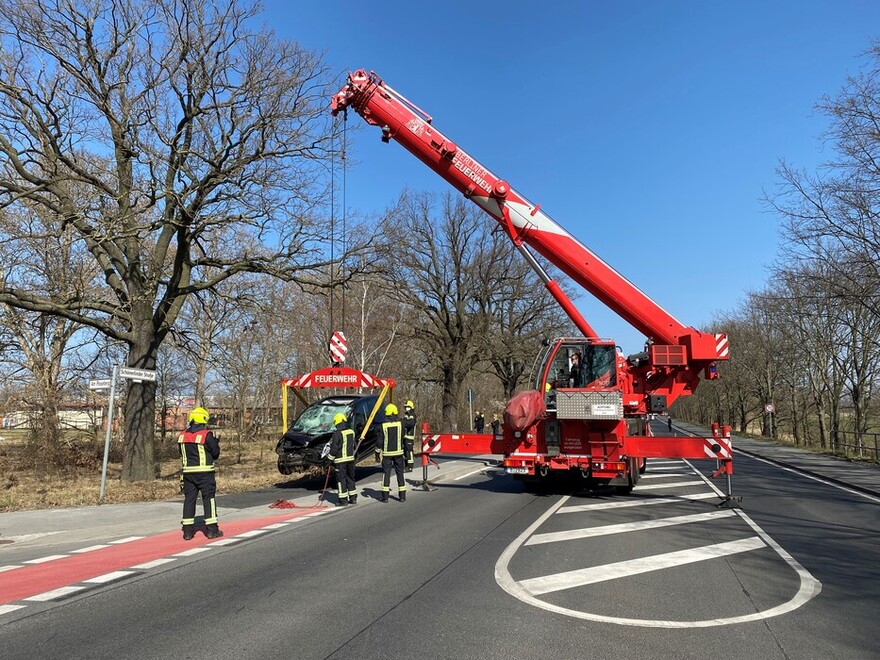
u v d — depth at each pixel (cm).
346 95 1346
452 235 3581
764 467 2173
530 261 1388
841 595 597
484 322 3669
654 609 552
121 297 1546
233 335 3088
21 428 2019
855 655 447
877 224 1931
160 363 3155
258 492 1425
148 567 713
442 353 3628
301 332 3184
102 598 588
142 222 1570
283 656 441
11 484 1505
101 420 2508
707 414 7544
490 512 1113
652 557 755
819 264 2188
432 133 1344
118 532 953
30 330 2142
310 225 1600
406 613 538
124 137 1401
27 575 680
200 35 1387
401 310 3591
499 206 1362
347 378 1605
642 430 1471
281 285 3006
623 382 1402
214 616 531
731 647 461
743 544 835
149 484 1478
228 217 1477
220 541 867
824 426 3531
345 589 614
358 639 475
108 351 2342
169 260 2125
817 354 3384
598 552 782
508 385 4397
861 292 2005
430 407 4812
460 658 438
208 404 4169
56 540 891
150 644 465
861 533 920
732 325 5381
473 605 560
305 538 884
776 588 621
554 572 682
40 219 1686
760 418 5997
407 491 1430
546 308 3875
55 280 1912
